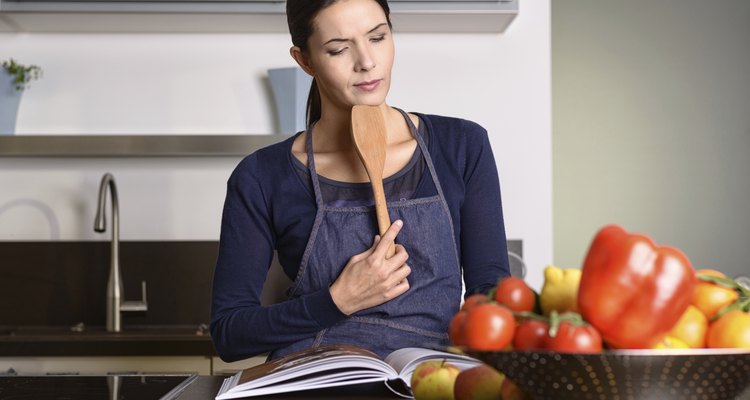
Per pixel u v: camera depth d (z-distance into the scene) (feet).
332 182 5.00
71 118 10.52
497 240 5.06
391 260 4.41
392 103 10.47
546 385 2.49
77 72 10.55
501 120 10.46
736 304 2.64
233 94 10.54
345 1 4.66
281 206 5.05
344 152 5.05
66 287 10.52
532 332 2.48
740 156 13.98
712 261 13.98
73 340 8.84
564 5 14.01
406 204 4.90
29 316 10.50
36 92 10.52
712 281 2.72
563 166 13.99
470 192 5.14
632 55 14.01
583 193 13.99
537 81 10.47
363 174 5.02
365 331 4.70
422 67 10.49
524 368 2.47
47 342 8.84
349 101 4.78
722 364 2.40
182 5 9.63
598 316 2.47
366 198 4.99
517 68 10.48
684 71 14.01
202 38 10.57
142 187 10.56
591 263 2.52
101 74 10.55
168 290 10.52
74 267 10.53
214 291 5.03
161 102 10.55
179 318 10.50
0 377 4.66
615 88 14.01
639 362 2.36
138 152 9.91
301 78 10.04
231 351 4.70
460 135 5.23
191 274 10.53
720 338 2.58
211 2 9.65
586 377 2.42
